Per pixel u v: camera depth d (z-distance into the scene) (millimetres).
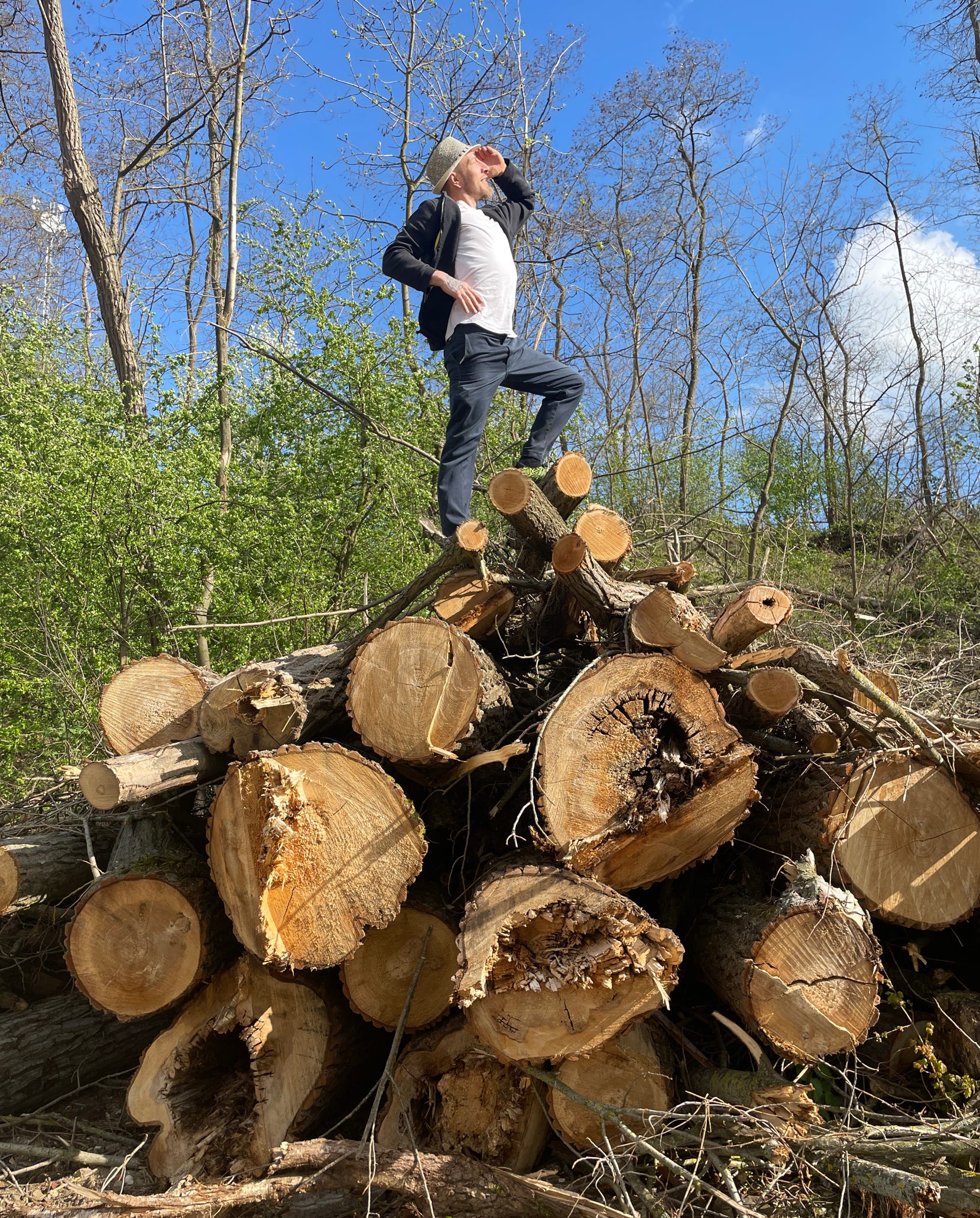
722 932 2902
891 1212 2373
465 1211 2535
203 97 10109
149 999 3000
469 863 3305
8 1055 3350
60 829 3928
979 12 13859
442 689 2896
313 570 6871
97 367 8812
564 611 3748
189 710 3594
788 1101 2500
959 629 5848
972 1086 2611
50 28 8539
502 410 7656
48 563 6059
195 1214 2535
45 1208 2639
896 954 3141
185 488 6527
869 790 2848
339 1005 2996
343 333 7043
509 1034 2512
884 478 11508
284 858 2768
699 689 2812
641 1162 2547
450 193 4539
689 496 11508
